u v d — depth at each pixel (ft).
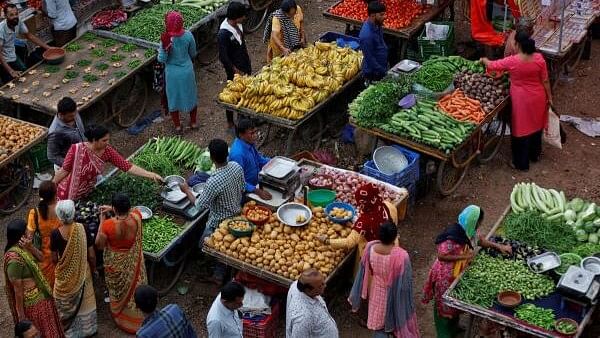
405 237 32.55
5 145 34.01
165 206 30.60
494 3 41.11
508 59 33.99
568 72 42.01
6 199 34.91
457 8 46.78
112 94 38.96
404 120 32.89
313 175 31.89
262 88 34.76
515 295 25.46
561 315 24.91
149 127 40.01
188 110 38.34
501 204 34.17
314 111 34.60
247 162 30.22
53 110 36.37
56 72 39.22
